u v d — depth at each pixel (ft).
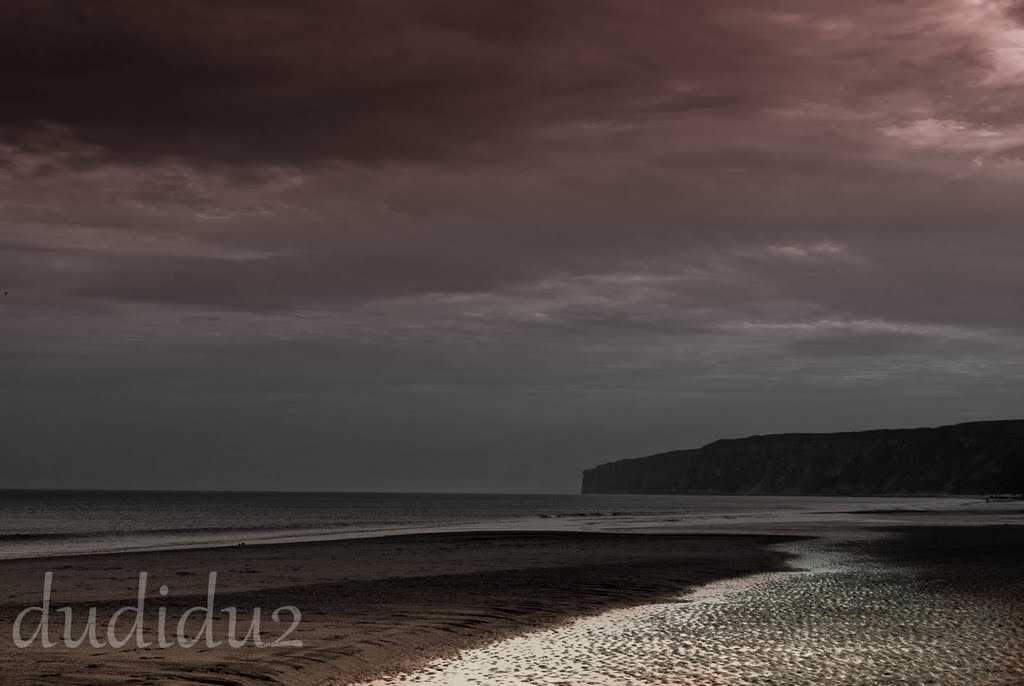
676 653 45.62
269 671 41.42
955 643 47.85
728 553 117.08
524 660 44.21
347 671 41.75
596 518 299.99
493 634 52.06
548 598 68.69
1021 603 63.98
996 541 138.51
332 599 67.72
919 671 40.88
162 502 630.74
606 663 43.27
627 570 92.43
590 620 57.41
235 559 109.60
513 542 145.69
